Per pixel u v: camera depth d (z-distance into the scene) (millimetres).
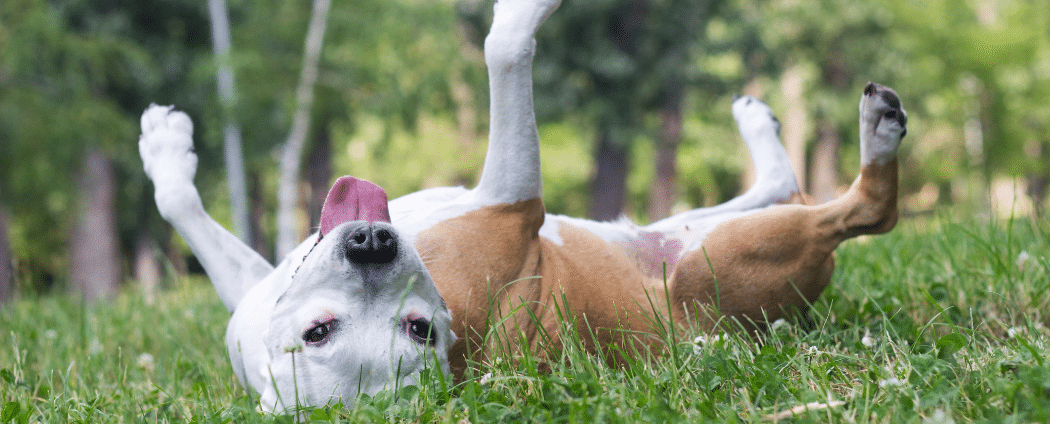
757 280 3475
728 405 2525
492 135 3209
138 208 20844
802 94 23484
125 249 22875
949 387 2496
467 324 3035
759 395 2537
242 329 3035
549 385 2627
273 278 3094
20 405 3275
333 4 14102
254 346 2955
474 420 2459
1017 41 22500
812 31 22781
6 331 5109
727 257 3457
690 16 17781
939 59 23375
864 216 3439
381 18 14055
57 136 13555
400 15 13977
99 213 17031
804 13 22125
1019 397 2275
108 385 3871
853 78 23422
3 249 14891
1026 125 25375
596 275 3396
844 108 22766
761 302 3506
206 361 4152
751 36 18953
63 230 19844
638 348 3344
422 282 2588
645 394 2611
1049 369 2391
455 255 3086
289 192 14195
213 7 14141
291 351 2484
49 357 4383
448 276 3049
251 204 22734
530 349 3117
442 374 2562
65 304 6547
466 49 18859
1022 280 3857
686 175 30469
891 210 3445
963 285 3959
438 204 3303
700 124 27250
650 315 3402
